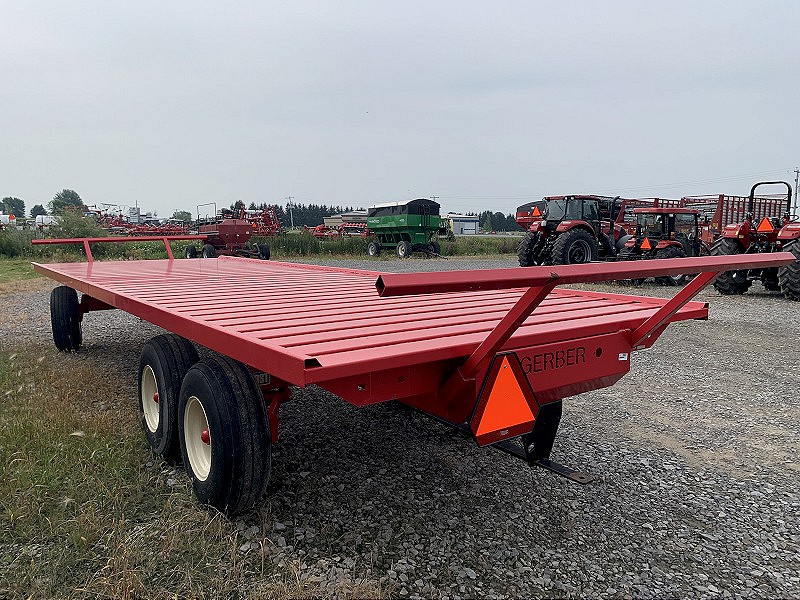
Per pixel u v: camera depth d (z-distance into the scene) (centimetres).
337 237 2923
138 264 762
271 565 217
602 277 194
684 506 272
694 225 1360
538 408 235
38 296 1098
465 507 266
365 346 213
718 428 377
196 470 259
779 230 1016
